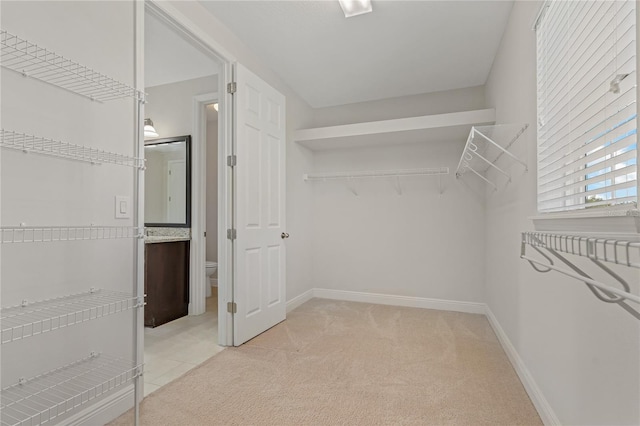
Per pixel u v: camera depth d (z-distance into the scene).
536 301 1.80
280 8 2.37
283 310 3.28
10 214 1.29
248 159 2.77
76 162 1.52
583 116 1.31
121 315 1.72
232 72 2.66
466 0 2.26
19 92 1.31
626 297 0.59
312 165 4.29
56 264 1.44
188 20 2.22
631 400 0.94
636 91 0.92
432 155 3.81
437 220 3.79
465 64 3.16
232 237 2.65
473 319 3.35
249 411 1.74
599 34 1.17
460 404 1.81
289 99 3.68
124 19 1.75
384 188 4.01
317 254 4.29
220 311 2.67
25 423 1.33
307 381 2.06
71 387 1.49
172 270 3.37
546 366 1.64
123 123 1.74
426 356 2.43
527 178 1.95
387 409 1.76
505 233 2.55
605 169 1.22
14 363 1.30
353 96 3.95
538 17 1.69
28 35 1.34
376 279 4.02
